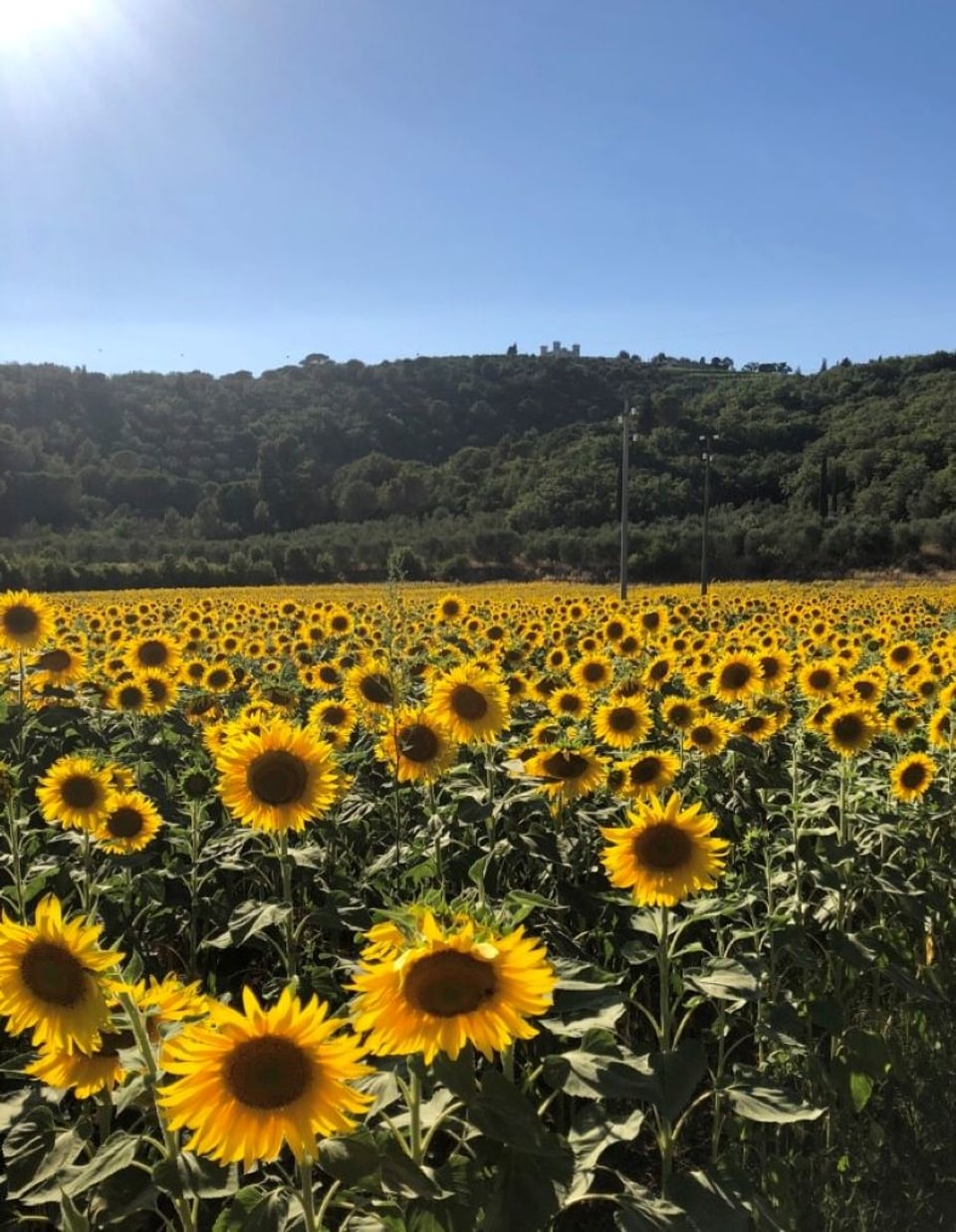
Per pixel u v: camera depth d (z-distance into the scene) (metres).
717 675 8.87
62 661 7.93
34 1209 3.61
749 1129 4.39
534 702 9.20
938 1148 4.49
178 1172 2.80
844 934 4.96
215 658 12.59
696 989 3.89
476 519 86.00
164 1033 2.87
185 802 6.29
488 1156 2.95
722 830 6.54
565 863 5.27
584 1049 3.30
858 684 8.17
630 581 62.75
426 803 5.85
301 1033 2.36
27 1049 4.59
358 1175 2.61
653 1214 3.09
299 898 5.76
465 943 2.52
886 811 6.27
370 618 16.89
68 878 5.40
